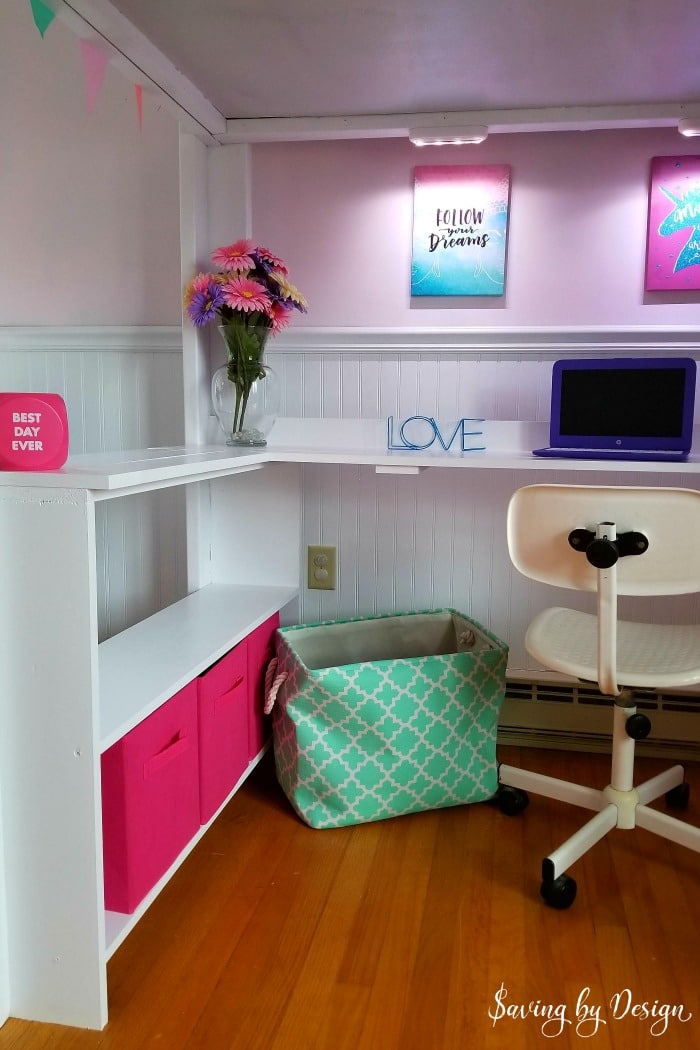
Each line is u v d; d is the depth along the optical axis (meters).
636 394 1.66
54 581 1.08
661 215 1.82
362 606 2.05
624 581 1.35
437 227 1.90
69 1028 1.13
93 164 2.08
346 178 1.93
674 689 1.94
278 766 1.77
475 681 1.67
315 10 1.30
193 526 1.99
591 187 1.84
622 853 1.57
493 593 1.99
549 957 1.26
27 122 2.09
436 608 2.00
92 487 1.05
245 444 1.84
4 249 2.14
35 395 1.09
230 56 1.50
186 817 1.39
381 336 1.92
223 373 1.81
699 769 1.92
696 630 1.63
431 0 1.27
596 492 1.33
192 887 1.44
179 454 1.54
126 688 1.29
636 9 1.28
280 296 1.77
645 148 1.81
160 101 1.64
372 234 1.94
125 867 1.19
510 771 1.71
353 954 1.27
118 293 2.11
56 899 1.13
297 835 1.63
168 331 2.01
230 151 1.90
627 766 1.53
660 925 1.35
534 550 1.42
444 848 1.58
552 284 1.88
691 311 1.84
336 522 2.04
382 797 1.65
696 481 1.88
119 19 1.33
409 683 1.62
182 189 1.84
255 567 2.06
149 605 2.16
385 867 1.51
